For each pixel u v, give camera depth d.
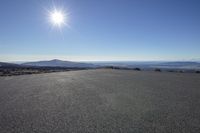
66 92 9.24
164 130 4.00
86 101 7.03
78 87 11.01
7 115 5.28
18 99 7.56
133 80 14.33
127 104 6.41
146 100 6.98
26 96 8.23
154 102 6.64
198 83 11.91
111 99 7.29
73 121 4.67
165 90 9.24
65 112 5.53
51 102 6.94
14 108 6.08
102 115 5.16
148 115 5.10
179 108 5.78
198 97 7.41
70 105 6.42
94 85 11.76
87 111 5.60
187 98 7.24
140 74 21.16
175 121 4.57
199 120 4.62
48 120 4.78
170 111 5.46
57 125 4.40
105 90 9.60
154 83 12.18
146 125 4.32
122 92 8.86
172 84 11.55
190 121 4.55
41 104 6.62
